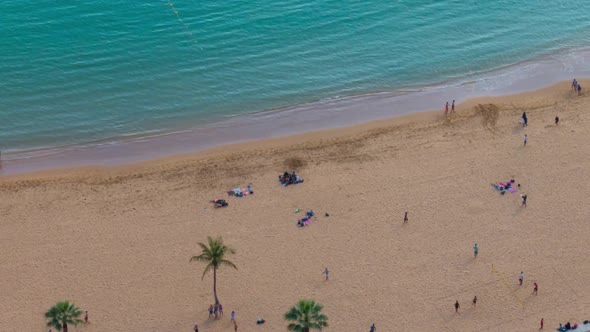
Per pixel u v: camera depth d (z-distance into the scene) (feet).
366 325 249.96
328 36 419.54
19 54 393.70
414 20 437.17
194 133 350.23
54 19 420.77
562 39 426.10
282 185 311.06
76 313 235.40
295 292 262.06
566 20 443.73
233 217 294.25
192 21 425.28
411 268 271.08
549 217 292.81
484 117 356.38
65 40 405.18
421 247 280.10
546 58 410.31
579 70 399.03
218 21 426.51
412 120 357.82
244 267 271.49
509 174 315.99
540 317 251.80
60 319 232.53
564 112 358.43
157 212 296.71
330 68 395.96
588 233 285.02
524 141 335.47
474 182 311.47
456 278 267.18
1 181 315.99
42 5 432.66
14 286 263.29
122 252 277.85
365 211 296.92
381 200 302.25
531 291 261.44
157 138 346.54
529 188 307.99
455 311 254.88
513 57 410.52
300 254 277.23
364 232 286.66
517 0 460.14
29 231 286.87
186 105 367.25
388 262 273.75
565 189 307.17
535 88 383.45
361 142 340.59
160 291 262.88
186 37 412.16
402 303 257.96
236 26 422.82
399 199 302.66
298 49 408.05
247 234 286.05
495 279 266.36
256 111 365.61
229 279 266.98
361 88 383.24
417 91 381.81
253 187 310.65
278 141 344.08
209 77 385.29
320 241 282.97
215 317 253.44
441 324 250.37
